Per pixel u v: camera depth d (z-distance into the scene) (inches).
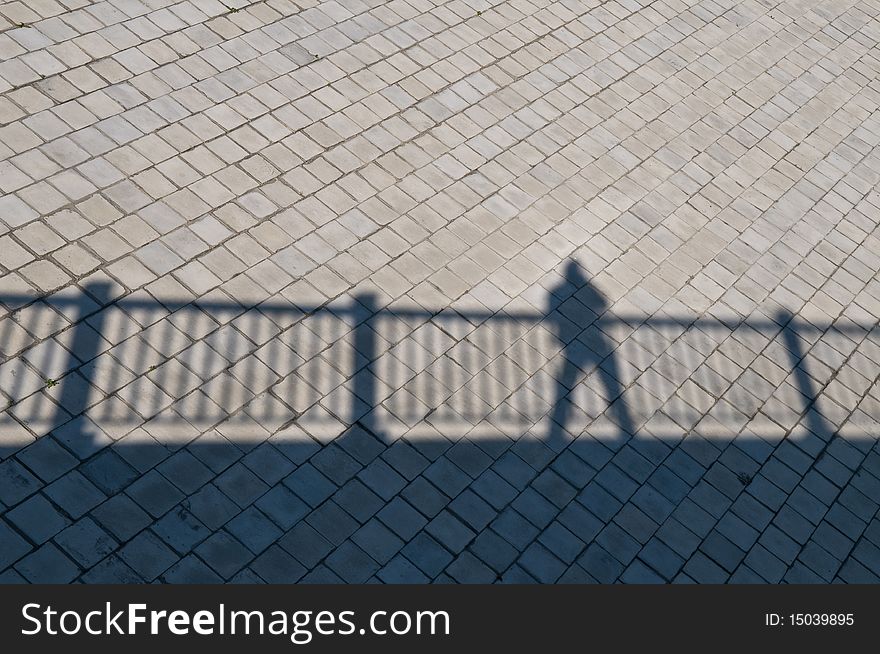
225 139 296.2
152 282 254.8
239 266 265.7
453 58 351.3
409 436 243.3
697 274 303.7
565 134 335.3
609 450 253.8
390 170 304.3
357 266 275.6
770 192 339.0
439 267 282.0
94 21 317.7
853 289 315.3
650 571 233.5
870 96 397.7
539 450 249.3
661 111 357.1
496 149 322.0
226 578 210.2
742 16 421.1
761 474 259.8
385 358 257.0
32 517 207.3
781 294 306.2
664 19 404.5
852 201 346.3
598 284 291.3
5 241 250.5
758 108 372.8
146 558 208.7
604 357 273.3
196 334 247.9
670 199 324.5
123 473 219.3
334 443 237.5
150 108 297.0
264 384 243.3
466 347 265.1
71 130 281.9
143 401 231.8
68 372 231.8
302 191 289.7
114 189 271.9
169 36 322.7
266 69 323.0
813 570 243.6
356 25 352.2
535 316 277.7
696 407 269.3
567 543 233.5
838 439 273.9
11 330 234.8
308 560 216.8
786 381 283.0
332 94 322.3
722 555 240.8
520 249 294.0
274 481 227.1
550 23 382.3
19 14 310.2
